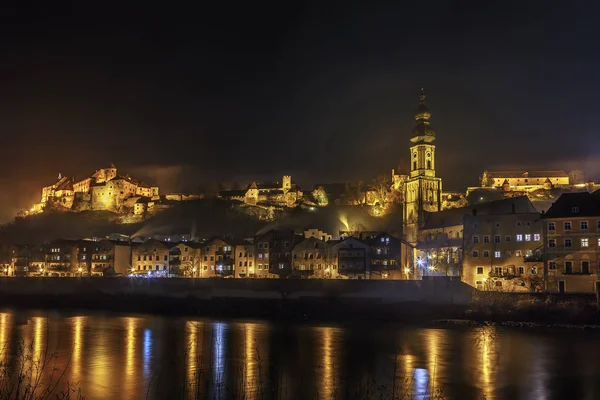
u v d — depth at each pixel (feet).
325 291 368.27
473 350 221.05
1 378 162.91
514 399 149.48
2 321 324.80
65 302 428.56
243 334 269.64
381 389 158.40
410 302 340.59
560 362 197.26
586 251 329.72
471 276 384.06
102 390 155.02
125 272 594.24
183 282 413.80
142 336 261.65
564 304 296.92
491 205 510.17
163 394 151.23
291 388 158.20
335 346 231.71
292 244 520.01
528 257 364.99
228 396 148.56
